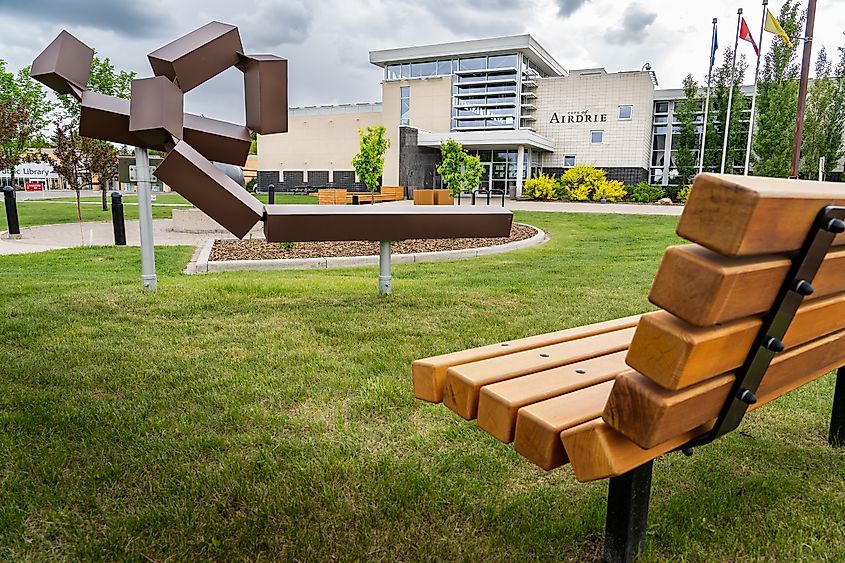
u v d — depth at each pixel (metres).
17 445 2.38
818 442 2.54
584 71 47.06
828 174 33.97
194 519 1.88
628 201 32.34
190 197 4.31
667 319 1.13
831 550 1.78
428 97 43.25
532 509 1.98
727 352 1.21
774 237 1.05
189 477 2.14
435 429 2.58
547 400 1.55
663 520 1.90
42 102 24.59
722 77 34.97
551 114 40.56
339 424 2.62
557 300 5.38
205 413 2.72
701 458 2.36
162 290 5.52
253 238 12.18
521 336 4.09
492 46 40.62
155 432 2.52
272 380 3.15
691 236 1.04
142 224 5.46
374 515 1.92
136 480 2.13
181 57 4.38
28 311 4.62
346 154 46.53
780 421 2.74
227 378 3.18
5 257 8.53
